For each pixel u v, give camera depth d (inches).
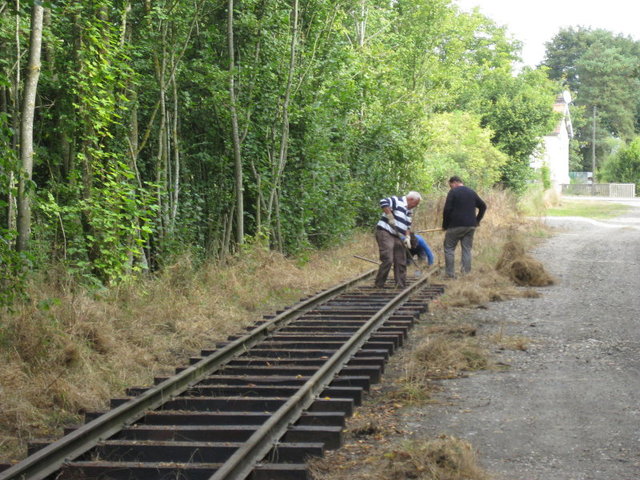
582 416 252.7
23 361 298.7
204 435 228.5
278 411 232.7
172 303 425.7
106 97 439.5
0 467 201.9
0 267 340.8
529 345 368.5
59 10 430.0
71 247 446.3
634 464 206.4
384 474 199.3
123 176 477.7
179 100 598.9
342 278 615.8
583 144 3821.4
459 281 570.3
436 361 330.0
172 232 528.4
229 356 336.5
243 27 621.3
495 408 263.6
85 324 339.3
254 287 519.2
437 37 1080.8
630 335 391.2
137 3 538.3
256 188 642.2
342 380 289.1
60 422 258.1
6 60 404.2
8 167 311.6
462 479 194.5
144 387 287.7
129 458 213.5
